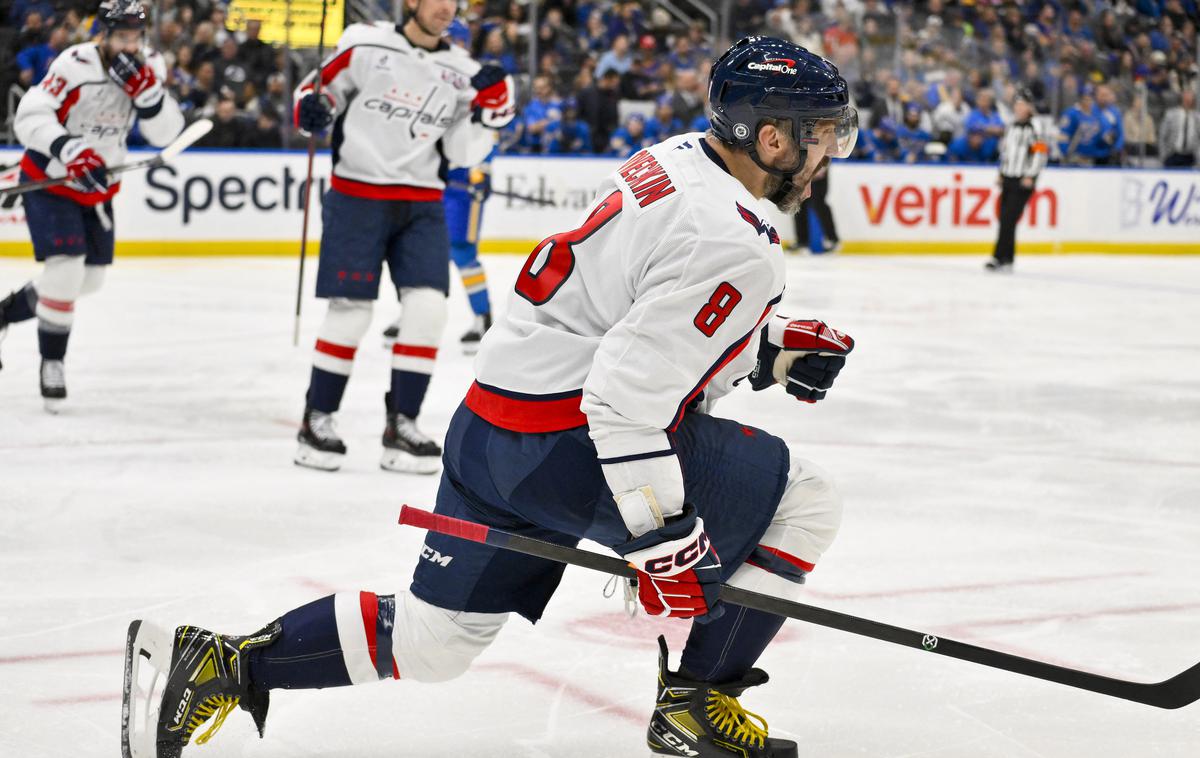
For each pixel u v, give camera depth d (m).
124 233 21.81
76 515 6.95
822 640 5.27
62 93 9.33
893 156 27.98
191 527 6.78
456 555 3.71
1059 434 9.78
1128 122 29.84
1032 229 28.50
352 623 3.76
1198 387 12.04
